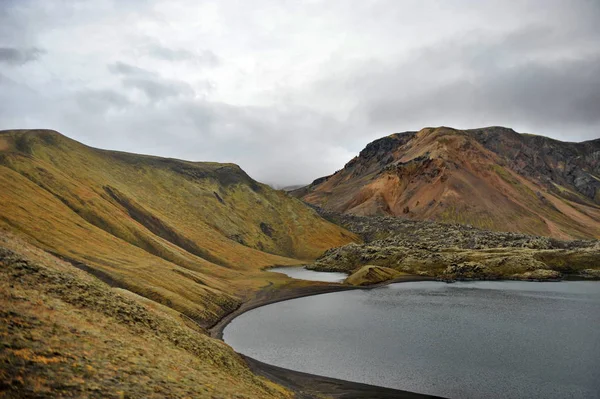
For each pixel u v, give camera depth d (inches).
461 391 1831.9
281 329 3174.2
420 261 7155.5
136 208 7583.7
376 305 4192.9
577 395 1763.0
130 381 983.0
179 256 5954.7
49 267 1541.6
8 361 840.3
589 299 4323.3
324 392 1839.3
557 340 2645.2
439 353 2405.3
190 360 1402.6
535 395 1770.4
